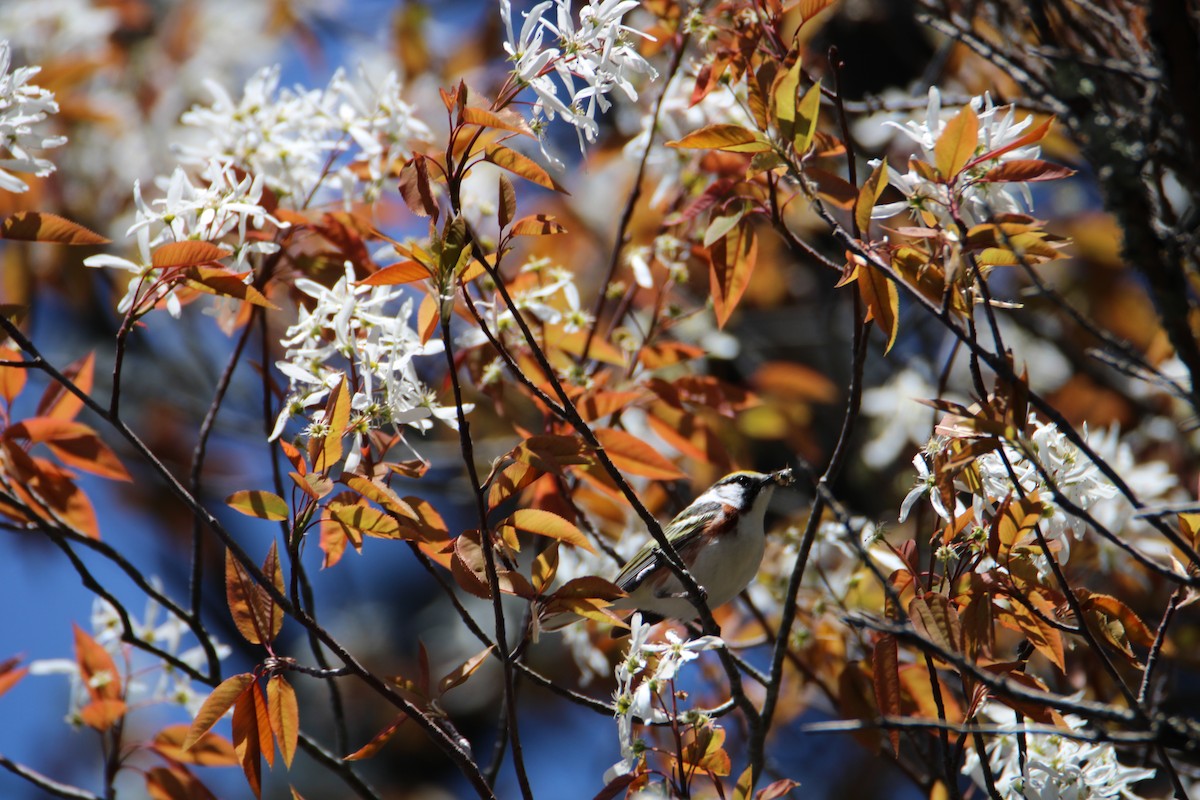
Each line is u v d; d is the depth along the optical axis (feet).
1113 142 11.39
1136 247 11.14
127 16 32.22
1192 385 11.05
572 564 20.16
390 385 14.10
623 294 20.34
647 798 13.70
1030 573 13.48
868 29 27.20
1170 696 18.42
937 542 14.32
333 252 18.12
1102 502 18.93
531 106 15.38
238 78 33.58
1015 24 17.81
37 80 27.73
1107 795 13.78
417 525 13.53
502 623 12.85
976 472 13.94
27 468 16.52
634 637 13.92
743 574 19.54
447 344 12.31
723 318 16.17
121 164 30.71
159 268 14.20
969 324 13.29
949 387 27.71
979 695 13.32
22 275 29.09
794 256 31.27
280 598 13.25
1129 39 14.80
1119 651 13.84
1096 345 26.35
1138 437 24.85
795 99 13.33
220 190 15.37
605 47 13.96
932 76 20.26
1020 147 13.39
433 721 14.53
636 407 19.26
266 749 13.65
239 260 15.14
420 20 30.96
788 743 29.37
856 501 29.09
